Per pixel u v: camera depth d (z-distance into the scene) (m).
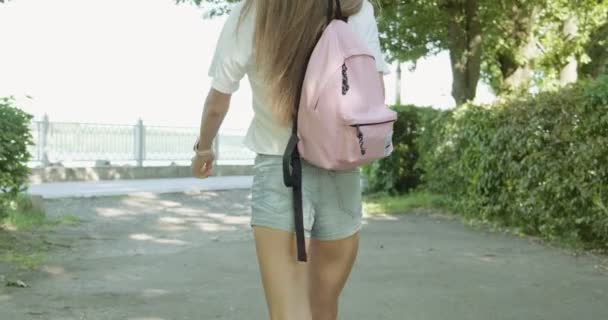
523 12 14.45
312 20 2.65
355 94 2.57
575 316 5.44
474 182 10.98
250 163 23.38
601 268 7.33
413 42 15.57
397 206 12.63
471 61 14.19
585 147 8.29
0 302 5.70
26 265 7.26
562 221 8.80
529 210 9.46
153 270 7.18
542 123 9.17
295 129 2.69
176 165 20.59
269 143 2.77
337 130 2.56
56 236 9.36
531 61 14.90
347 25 2.68
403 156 14.55
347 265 2.99
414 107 14.61
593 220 8.28
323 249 2.94
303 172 2.75
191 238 9.66
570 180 8.55
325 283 3.01
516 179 9.84
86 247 8.64
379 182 14.96
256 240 2.80
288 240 2.76
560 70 18.06
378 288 6.34
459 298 5.99
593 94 8.30
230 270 7.22
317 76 2.58
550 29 16.73
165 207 13.50
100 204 13.48
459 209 11.63
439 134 12.50
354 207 2.88
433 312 5.54
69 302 5.76
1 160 9.14
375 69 2.66
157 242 9.23
